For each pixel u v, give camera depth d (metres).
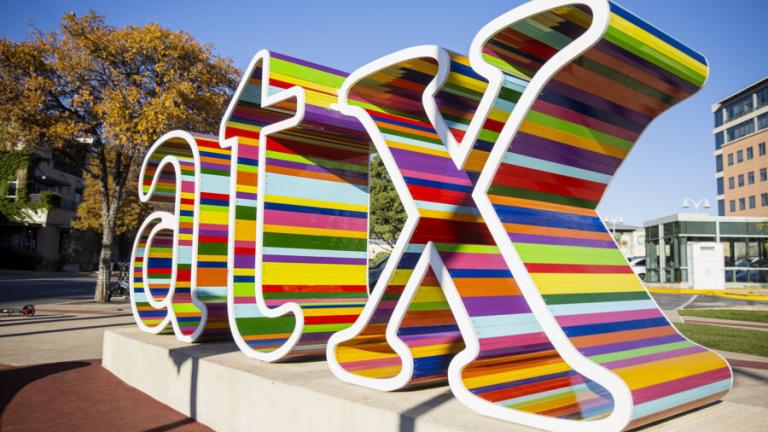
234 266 5.64
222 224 6.78
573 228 3.82
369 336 4.53
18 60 16.41
